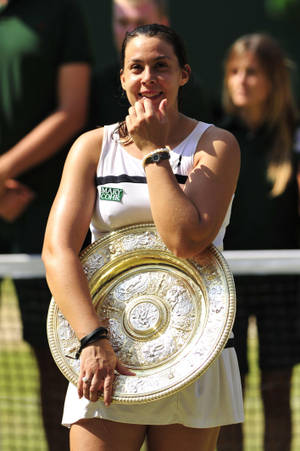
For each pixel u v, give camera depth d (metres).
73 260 8.63
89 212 8.95
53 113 15.27
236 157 8.82
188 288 8.71
